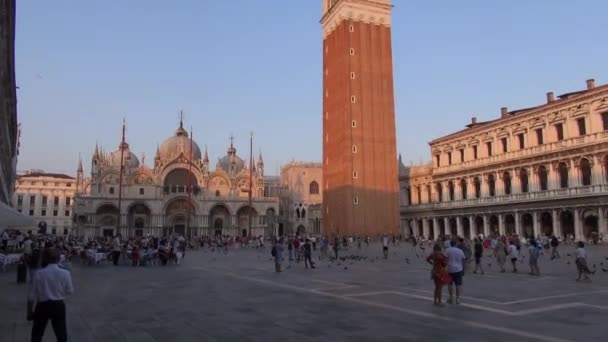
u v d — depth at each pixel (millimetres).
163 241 48375
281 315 17234
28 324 16047
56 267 11414
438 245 19375
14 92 55500
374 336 13742
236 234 129375
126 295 23312
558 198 72688
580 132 71500
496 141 87062
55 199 174500
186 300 21344
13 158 93125
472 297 21219
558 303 19359
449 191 100562
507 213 83375
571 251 55562
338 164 99000
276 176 189625
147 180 123500
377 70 100500
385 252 52156
